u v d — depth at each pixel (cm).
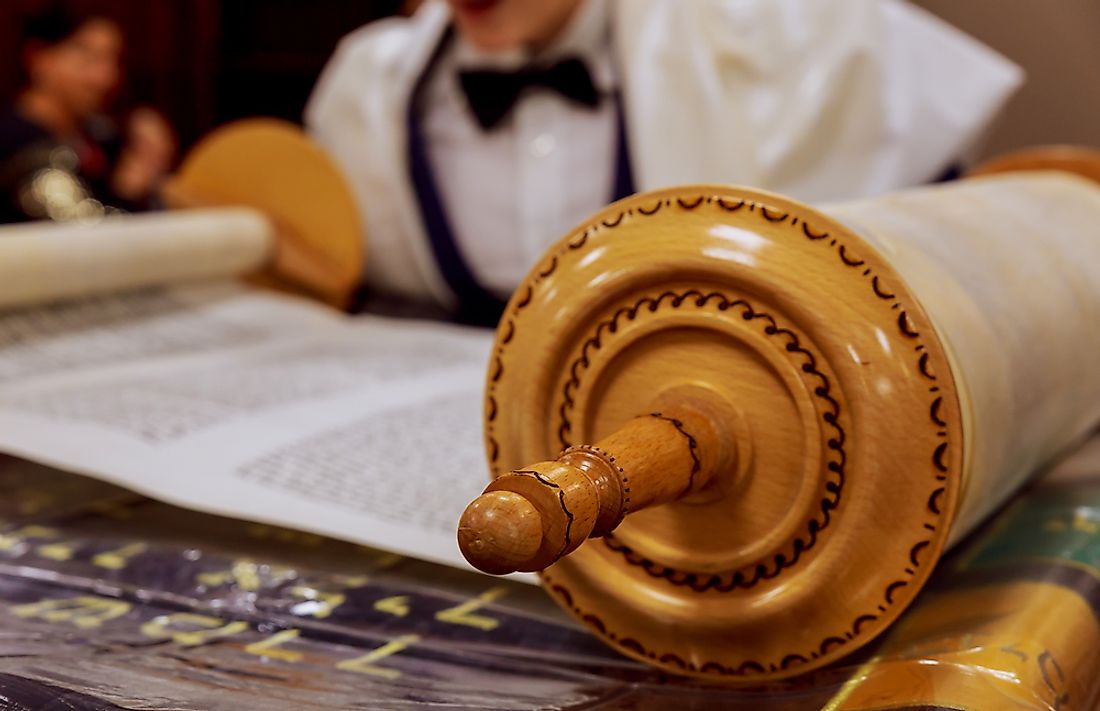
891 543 72
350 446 105
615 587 77
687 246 74
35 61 252
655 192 76
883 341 71
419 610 85
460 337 160
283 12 315
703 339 75
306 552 92
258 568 90
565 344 76
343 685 76
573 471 67
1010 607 79
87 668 77
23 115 200
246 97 322
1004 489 83
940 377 71
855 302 72
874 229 77
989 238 86
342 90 188
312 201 184
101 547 93
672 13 162
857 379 71
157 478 97
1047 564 84
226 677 77
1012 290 83
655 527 76
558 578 79
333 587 88
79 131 239
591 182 171
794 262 73
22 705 72
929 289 76
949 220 85
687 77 159
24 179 192
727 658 76
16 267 141
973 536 90
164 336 155
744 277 73
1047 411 84
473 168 178
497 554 64
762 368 74
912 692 72
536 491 65
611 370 76
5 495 102
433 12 183
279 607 86
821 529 73
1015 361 80
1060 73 201
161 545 93
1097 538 88
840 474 72
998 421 77
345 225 182
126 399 117
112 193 198
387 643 82
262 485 97
